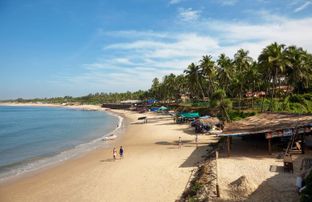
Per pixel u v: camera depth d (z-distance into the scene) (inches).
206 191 762.2
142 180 984.3
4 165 1364.4
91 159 1407.5
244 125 1312.7
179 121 2842.0
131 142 1872.5
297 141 1138.0
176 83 5157.5
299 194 629.3
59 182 1045.8
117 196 851.4
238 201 674.2
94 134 2500.0
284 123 1160.8
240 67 3068.4
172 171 1061.1
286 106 2260.1
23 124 3791.8
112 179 1027.3
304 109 2268.7
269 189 721.6
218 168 953.5
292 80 2571.4
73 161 1391.5
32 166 1331.2
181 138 1875.0
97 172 1141.1
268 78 2544.3
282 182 764.6
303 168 851.4
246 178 763.4
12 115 6131.9
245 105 2942.9
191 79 3464.6
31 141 2167.8
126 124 3257.9
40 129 3068.4
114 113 5935.0
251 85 3144.7
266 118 1390.3
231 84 3243.1
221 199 694.5
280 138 1261.1
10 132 2829.7
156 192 852.6
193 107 3442.4
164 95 5866.1
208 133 1975.9
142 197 823.7
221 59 3107.8
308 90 2748.5
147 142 1819.6
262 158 1059.3
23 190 978.1
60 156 1540.4
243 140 1472.7
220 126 2037.4
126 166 1199.6
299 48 2615.7
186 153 1370.6
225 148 1288.1
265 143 1331.2
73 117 5118.1
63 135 2484.0
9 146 1959.9
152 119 3535.9
